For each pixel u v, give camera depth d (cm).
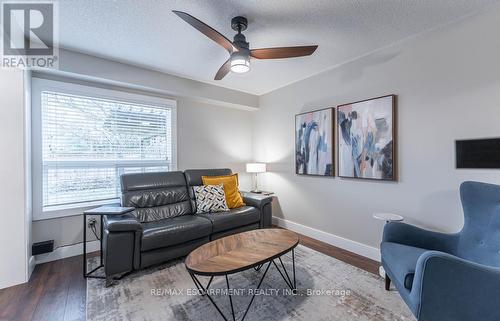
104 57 269
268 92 404
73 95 272
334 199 300
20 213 206
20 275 205
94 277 216
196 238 258
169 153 350
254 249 181
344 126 285
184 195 314
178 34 220
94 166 289
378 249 254
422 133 220
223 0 171
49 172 260
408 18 196
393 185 242
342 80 289
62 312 168
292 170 362
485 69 185
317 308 172
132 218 227
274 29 212
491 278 120
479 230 162
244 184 435
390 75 243
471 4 179
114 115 303
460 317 122
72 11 183
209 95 362
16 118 205
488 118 184
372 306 174
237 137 425
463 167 196
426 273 125
